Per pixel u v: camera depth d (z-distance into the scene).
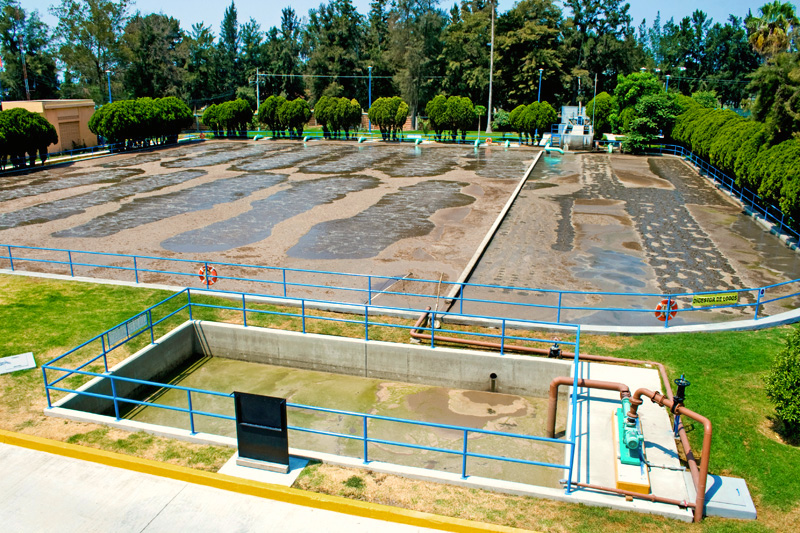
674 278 16.28
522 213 24.28
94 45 73.94
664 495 7.39
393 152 45.19
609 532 6.86
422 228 21.75
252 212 24.34
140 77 74.31
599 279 16.22
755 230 21.31
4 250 18.95
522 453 9.77
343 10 83.00
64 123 44.53
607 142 48.56
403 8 76.62
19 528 7.07
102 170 35.72
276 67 86.12
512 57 70.06
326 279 16.17
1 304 13.95
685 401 9.59
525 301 14.63
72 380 10.66
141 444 8.66
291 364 12.94
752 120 25.95
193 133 60.47
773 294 15.00
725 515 7.17
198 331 13.35
